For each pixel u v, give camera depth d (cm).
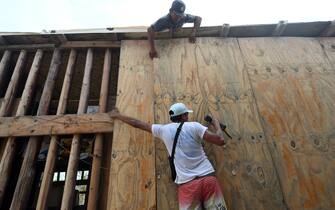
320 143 323
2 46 425
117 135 329
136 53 405
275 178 298
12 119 346
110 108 557
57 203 542
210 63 389
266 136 326
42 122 344
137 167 307
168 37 417
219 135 268
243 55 400
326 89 369
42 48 425
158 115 341
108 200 287
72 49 425
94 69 502
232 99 355
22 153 389
